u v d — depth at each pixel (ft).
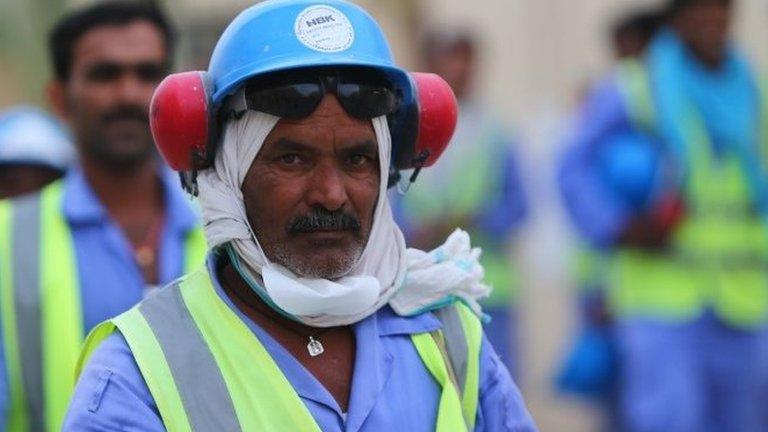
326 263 21.75
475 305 23.85
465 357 23.13
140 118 34.01
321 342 22.43
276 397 21.59
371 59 21.56
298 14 21.70
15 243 32.27
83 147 33.96
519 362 66.23
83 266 32.53
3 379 31.01
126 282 32.71
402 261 22.74
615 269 51.80
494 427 23.24
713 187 50.55
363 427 21.86
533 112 110.83
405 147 23.39
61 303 31.86
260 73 21.27
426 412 22.36
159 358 21.68
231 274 22.68
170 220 34.01
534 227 93.91
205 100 22.03
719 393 51.26
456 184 63.67
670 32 51.55
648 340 50.67
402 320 22.88
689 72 50.90
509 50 113.19
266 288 21.91
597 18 110.73
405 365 22.59
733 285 50.67
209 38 103.30
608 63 109.81
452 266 23.30
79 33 34.30
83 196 33.17
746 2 95.61
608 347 54.65
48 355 31.35
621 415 53.83
